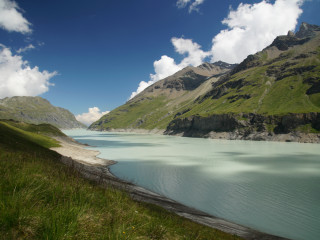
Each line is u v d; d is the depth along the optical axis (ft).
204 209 102.32
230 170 196.44
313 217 93.86
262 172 187.83
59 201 27.78
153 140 652.89
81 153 277.23
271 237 75.25
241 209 102.89
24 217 21.39
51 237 19.62
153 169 198.70
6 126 251.39
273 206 107.04
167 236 33.63
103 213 30.71
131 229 27.14
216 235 58.03
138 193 112.57
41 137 285.02
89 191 40.50
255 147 419.13
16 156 61.98
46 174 45.50
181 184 147.64
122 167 207.31
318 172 189.06
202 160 253.65
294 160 255.50
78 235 21.70
